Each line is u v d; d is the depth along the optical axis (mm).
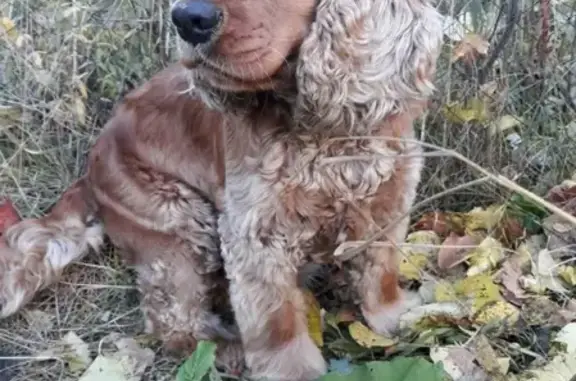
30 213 1162
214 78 825
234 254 933
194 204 1010
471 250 1071
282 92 869
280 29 823
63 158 1199
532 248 1073
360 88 853
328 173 890
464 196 1150
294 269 939
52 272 1053
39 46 1237
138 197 1023
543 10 1132
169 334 1016
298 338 950
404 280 1076
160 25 1201
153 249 1017
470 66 1144
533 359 941
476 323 973
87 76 1217
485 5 1169
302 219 913
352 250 913
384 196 931
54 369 997
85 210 1089
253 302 934
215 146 973
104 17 1240
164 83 1050
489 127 1132
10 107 1195
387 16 851
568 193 1083
